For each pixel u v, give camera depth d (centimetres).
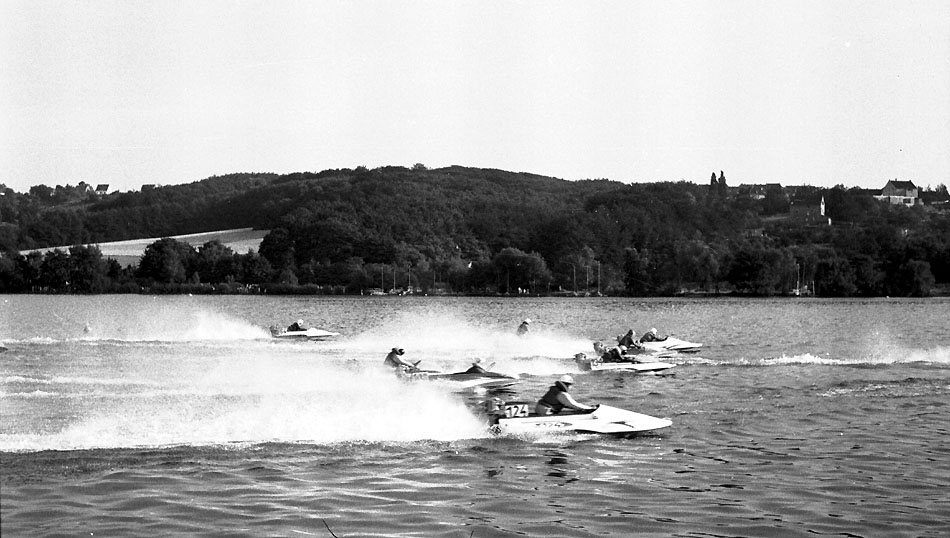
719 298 16262
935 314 10200
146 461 1977
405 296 17412
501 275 17550
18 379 3444
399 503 1670
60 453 2044
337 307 12362
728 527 1539
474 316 10019
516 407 2381
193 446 2139
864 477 1875
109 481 1795
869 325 8112
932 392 3131
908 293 15862
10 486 1752
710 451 2139
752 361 4319
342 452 2103
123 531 1484
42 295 16125
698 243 17275
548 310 11644
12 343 5403
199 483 1791
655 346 4831
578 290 17738
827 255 16675
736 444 2222
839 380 3500
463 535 1488
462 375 3422
